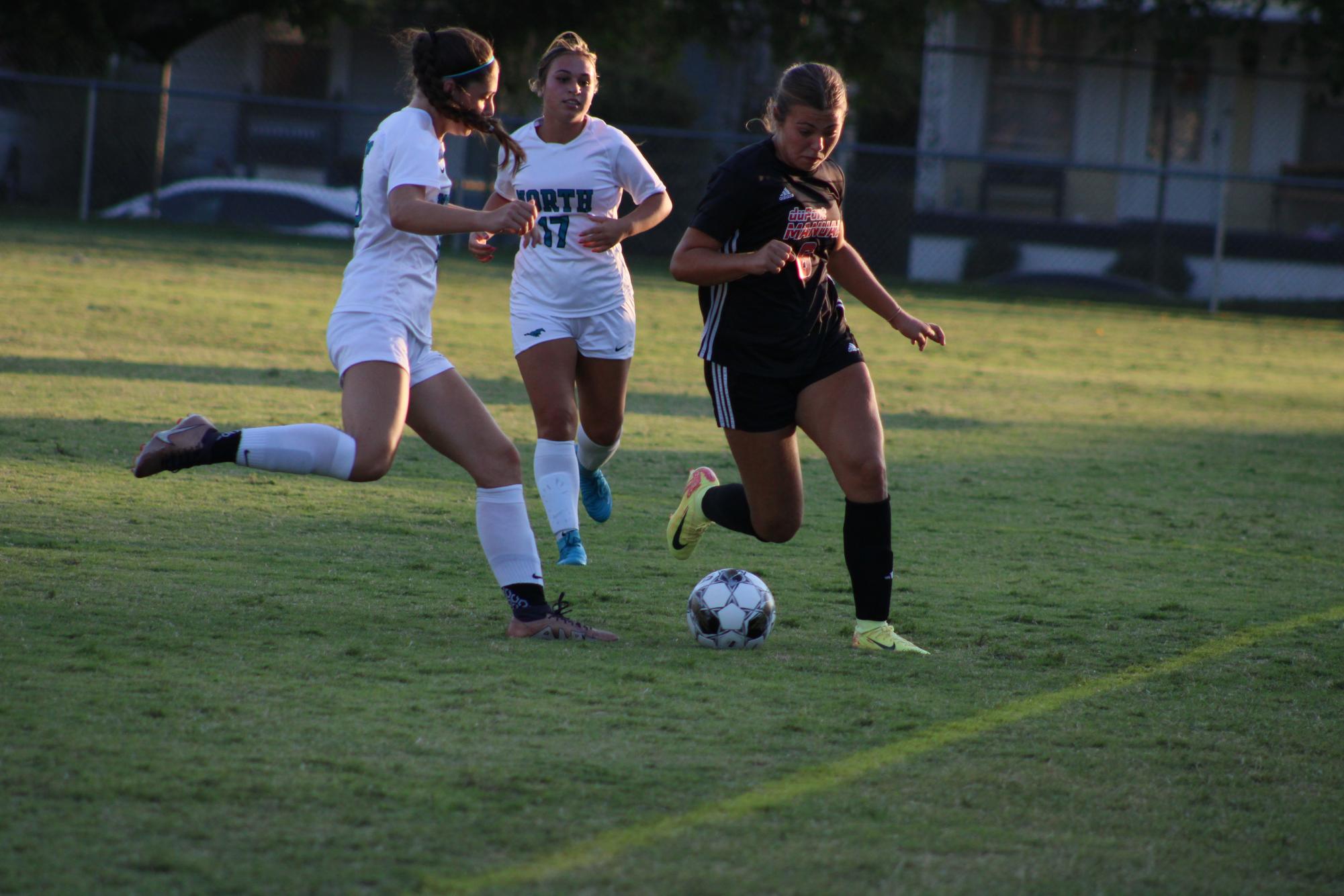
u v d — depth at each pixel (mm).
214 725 11141
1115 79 103438
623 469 27562
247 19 113312
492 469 14906
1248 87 103625
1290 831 10070
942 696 13375
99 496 20984
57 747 10398
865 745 11609
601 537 21281
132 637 13688
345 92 115312
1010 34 103188
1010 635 16266
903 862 9117
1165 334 69375
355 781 10078
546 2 95562
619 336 20031
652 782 10398
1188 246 98188
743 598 15039
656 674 13578
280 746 10734
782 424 15469
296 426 13797
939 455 31953
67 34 93062
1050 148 104375
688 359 47750
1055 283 94750
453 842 9078
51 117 89125
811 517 23906
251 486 22922
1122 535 23734
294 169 101500
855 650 15242
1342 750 12125
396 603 16078
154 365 35719
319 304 53719
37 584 15602
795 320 15117
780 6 96500
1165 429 38562
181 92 81625
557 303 19609
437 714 11797
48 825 8984
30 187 89438
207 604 15336
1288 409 44625
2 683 11867
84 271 57062
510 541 14992
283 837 9016
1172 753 11836
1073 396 45062
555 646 14578
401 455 27484
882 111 113500
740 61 101812
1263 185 103000
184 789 9727
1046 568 20594
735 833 9477
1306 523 25688
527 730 11508
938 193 101312
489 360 43281
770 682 13555
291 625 14633
